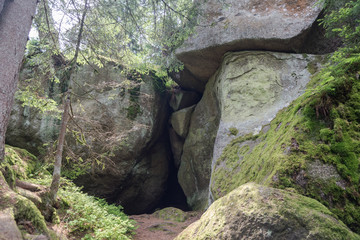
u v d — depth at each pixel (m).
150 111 10.63
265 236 2.73
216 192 5.72
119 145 9.72
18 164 5.90
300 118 4.75
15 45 4.03
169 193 11.76
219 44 7.71
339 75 4.74
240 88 7.25
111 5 5.84
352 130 4.14
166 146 11.66
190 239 3.47
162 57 8.48
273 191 3.19
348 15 4.91
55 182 4.71
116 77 10.45
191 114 10.54
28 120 9.21
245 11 7.76
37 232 3.27
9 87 3.89
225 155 6.39
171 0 6.32
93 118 9.66
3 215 2.93
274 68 7.09
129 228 6.27
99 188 9.72
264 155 4.98
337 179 3.74
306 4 7.20
